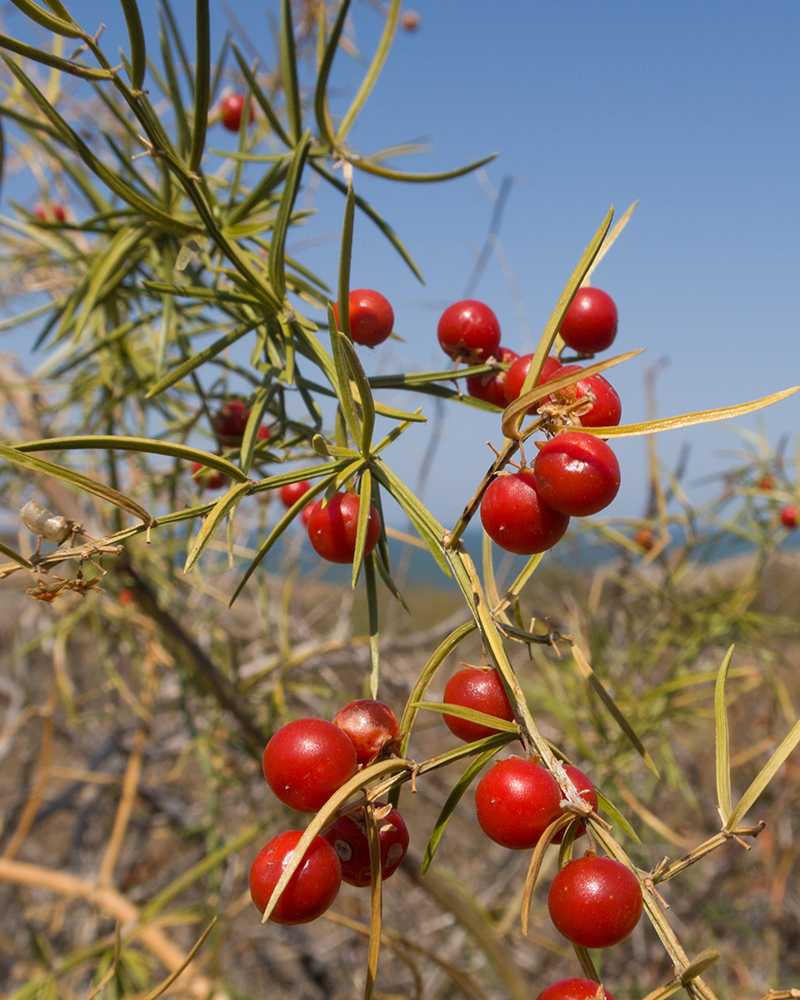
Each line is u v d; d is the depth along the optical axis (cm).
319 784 9
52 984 20
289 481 9
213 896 25
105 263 14
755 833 8
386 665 37
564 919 8
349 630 34
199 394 15
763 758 43
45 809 41
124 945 21
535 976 39
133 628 29
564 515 9
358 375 9
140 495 21
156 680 31
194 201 11
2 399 25
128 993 20
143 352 20
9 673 47
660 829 25
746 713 45
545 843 8
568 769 9
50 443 8
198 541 9
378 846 8
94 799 40
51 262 17
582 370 8
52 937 35
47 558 9
